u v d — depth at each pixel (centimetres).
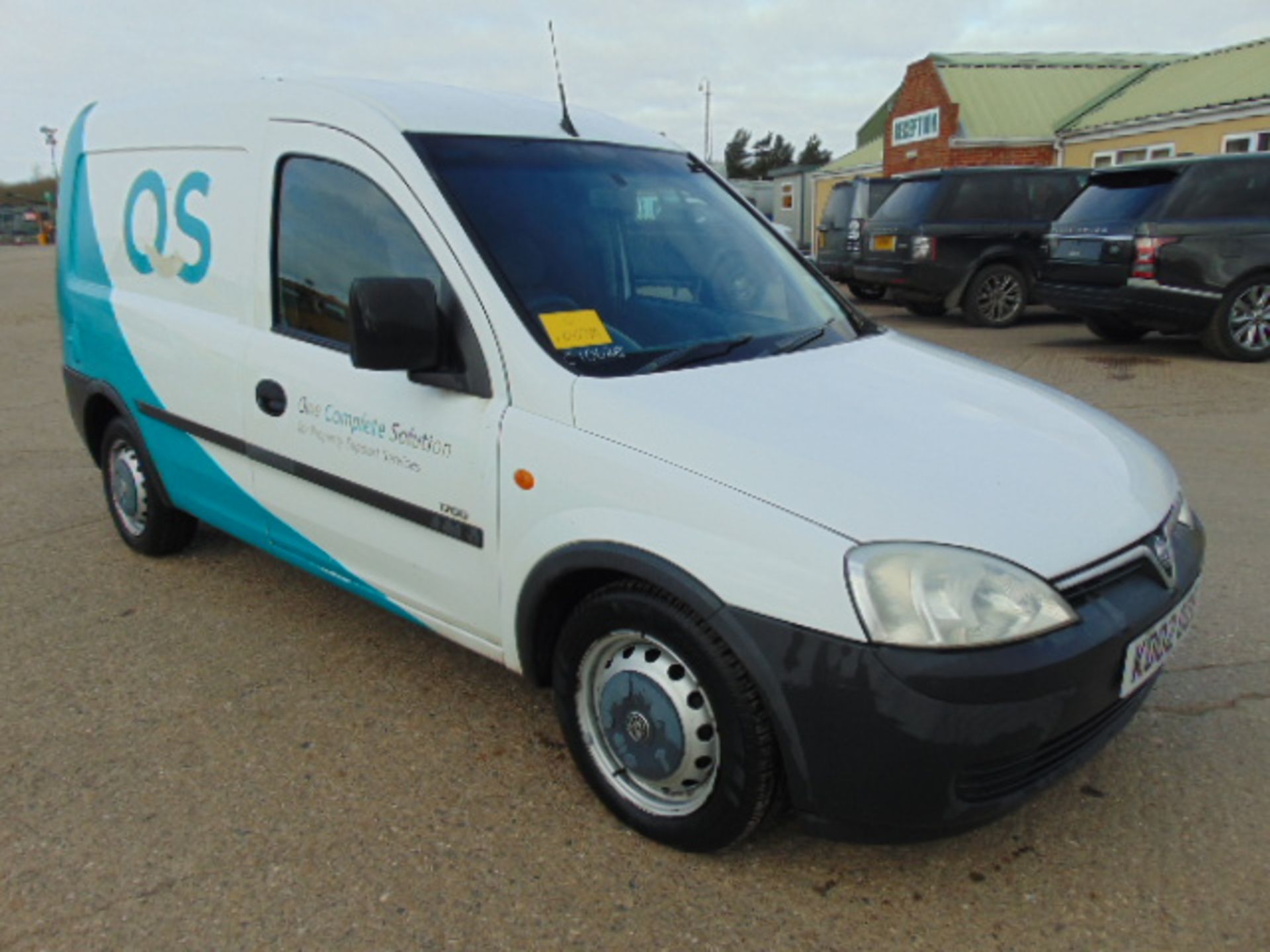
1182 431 701
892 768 220
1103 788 293
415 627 401
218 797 290
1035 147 2278
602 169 336
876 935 239
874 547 221
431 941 236
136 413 422
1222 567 451
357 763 308
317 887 253
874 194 1480
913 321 1376
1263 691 343
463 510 289
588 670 275
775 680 225
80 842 270
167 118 398
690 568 236
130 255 416
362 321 261
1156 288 945
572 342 278
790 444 246
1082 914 245
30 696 346
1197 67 2081
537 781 299
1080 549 237
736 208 375
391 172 302
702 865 263
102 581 446
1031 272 1292
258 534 377
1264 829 274
